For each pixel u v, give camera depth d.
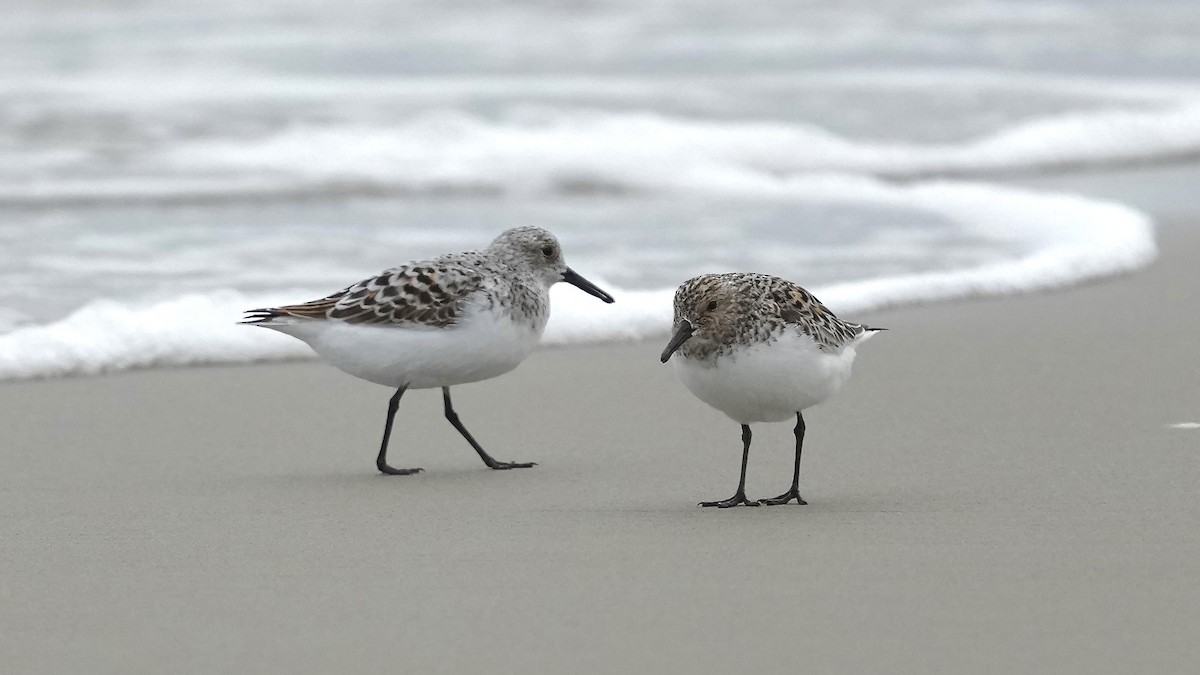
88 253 16.92
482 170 22.89
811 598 6.93
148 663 6.22
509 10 38.38
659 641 6.38
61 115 25.81
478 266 10.23
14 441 10.84
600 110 27.34
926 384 12.16
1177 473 9.36
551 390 12.40
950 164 24.94
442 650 6.32
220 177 22.03
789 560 7.56
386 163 23.25
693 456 10.31
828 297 14.97
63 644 6.45
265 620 6.75
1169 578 7.15
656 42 35.25
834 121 27.53
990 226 19.33
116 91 28.20
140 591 7.23
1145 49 35.47
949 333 14.04
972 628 6.48
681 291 8.48
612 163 23.41
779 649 6.26
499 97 28.20
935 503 8.73
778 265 16.67
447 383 10.28
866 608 6.77
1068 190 22.78
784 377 8.38
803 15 38.69
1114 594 6.91
